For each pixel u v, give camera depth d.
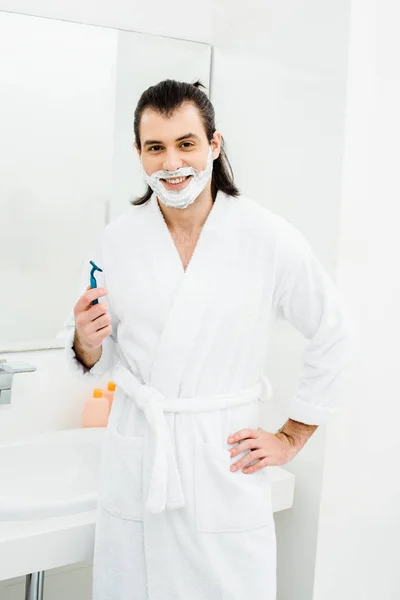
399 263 1.60
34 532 1.18
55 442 1.56
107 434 1.20
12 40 1.55
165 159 1.07
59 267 1.69
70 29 1.62
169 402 1.13
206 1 1.82
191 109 1.07
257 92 1.70
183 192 1.09
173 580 1.14
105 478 1.18
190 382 1.14
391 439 1.66
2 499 1.42
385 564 1.72
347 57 1.42
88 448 1.58
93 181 1.71
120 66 1.71
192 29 1.81
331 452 1.54
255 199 1.73
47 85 1.61
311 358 1.19
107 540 1.17
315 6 1.50
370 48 1.45
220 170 1.20
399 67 1.52
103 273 1.23
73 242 1.70
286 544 1.66
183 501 1.10
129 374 1.19
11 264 1.62
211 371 1.15
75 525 1.22
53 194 1.66
